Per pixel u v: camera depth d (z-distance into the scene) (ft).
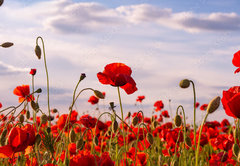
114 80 3.27
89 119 4.27
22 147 3.00
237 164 3.46
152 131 5.19
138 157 3.67
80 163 2.86
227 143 3.75
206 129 4.65
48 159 3.22
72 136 3.18
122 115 3.29
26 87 4.26
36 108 3.56
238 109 2.86
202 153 4.46
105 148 4.34
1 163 3.43
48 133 3.39
